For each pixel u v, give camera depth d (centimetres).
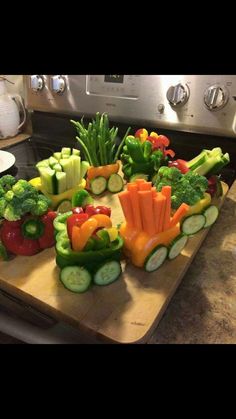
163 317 30
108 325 28
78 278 31
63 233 34
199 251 40
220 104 55
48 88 71
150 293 32
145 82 60
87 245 30
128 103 64
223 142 60
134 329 28
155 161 53
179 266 36
